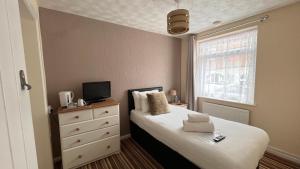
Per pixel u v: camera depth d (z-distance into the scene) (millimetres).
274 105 2453
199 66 3725
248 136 1716
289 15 2221
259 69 2600
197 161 1564
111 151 2500
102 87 2689
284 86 2330
